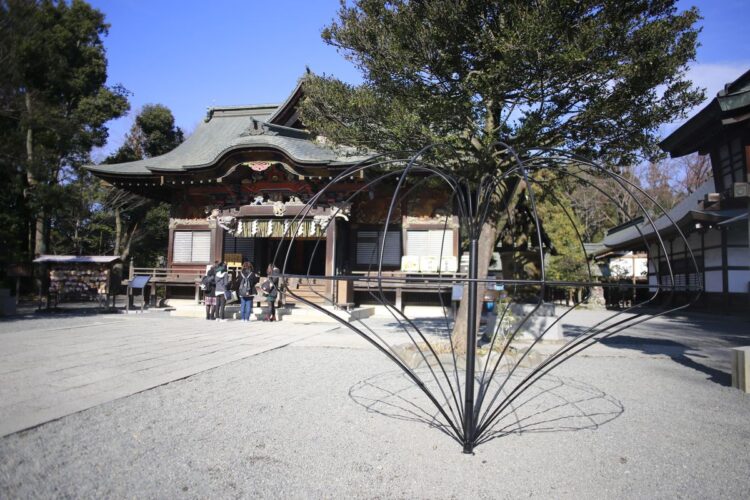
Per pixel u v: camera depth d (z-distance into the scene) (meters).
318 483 3.42
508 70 6.64
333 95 8.62
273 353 9.07
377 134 8.62
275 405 5.37
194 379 6.66
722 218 16.73
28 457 3.73
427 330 13.08
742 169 16.66
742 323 16.59
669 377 7.09
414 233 19.19
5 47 13.91
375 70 8.06
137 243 33.62
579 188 36.47
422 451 4.05
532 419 4.96
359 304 19.73
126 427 4.52
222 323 14.95
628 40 6.60
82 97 25.23
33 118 14.43
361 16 8.14
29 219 24.72
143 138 33.84
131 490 3.24
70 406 5.09
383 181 17.59
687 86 7.31
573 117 7.81
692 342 11.34
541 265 3.41
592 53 6.49
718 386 6.52
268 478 3.48
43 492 3.16
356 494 3.26
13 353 8.39
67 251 31.17
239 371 7.29
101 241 33.19
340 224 18.81
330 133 9.07
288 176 18.33
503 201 8.88
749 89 14.30
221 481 3.42
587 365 8.03
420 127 7.62
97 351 8.78
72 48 24.39
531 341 10.57
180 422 4.70
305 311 16.88
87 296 17.48
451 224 18.75
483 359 8.09
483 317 14.84
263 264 21.34
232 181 18.95
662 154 7.88
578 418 5.00
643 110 7.41
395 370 7.39
